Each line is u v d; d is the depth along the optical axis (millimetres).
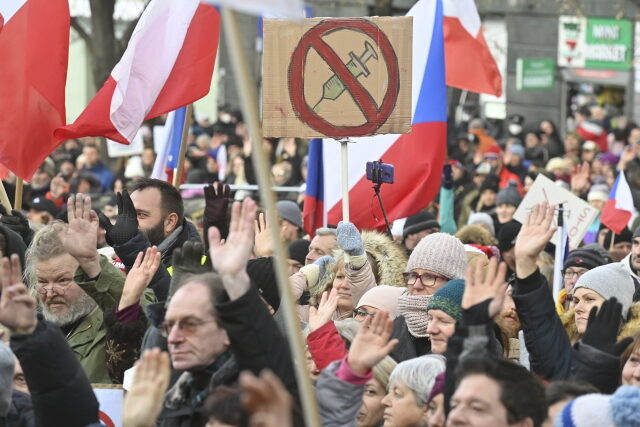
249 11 8898
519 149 41250
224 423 10062
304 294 16703
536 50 64812
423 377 12547
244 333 10867
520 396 10352
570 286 19219
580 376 12305
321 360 13445
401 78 18141
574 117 63531
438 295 13820
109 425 13570
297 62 18125
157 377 10625
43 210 28594
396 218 21609
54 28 19703
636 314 14961
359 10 63562
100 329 14914
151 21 19484
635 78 63656
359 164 21766
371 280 16703
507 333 14938
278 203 23969
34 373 11086
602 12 63562
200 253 12320
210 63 19672
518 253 12445
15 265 11203
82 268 14703
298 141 45938
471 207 34875
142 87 19438
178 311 11320
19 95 19547
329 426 11273
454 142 50219
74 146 48531
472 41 27266
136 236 15609
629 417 10211
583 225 22328
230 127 53562
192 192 35156
